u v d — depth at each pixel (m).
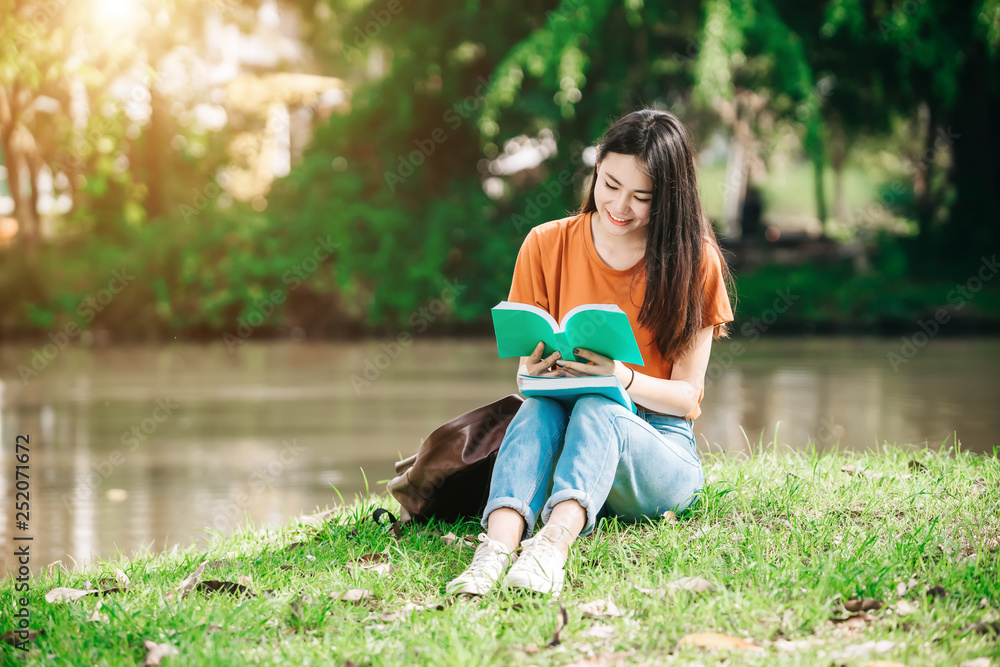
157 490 5.56
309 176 18.70
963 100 19.02
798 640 2.23
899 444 6.30
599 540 2.92
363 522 3.46
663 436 2.94
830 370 11.12
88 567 3.54
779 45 16.23
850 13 16.34
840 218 33.19
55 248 18.53
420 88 19.02
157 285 17.45
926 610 2.32
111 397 9.70
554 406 2.91
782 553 2.77
